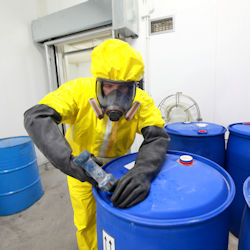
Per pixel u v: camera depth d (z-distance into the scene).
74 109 0.68
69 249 1.08
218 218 0.41
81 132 0.76
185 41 1.72
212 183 0.49
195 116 1.79
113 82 0.58
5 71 1.88
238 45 1.55
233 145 1.05
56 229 1.25
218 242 0.43
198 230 0.39
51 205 1.52
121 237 0.42
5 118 1.90
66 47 2.55
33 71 2.16
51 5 2.25
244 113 1.62
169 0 1.73
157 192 0.46
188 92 1.79
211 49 1.64
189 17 1.68
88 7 1.68
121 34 1.80
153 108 0.75
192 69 1.74
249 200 0.44
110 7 1.57
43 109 0.58
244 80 1.57
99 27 1.77
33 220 1.35
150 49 1.88
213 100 1.71
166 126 1.27
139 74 0.59
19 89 2.02
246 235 0.47
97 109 0.66
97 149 0.80
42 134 0.53
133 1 1.71
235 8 1.51
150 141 0.66
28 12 2.07
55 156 0.51
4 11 1.84
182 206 0.41
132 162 0.68
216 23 1.59
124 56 0.55
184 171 0.57
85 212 0.87
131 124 0.76
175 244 0.38
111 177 0.48
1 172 1.35
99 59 0.56
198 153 1.03
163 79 1.87
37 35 2.06
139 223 0.38
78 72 4.44
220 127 1.19
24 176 1.46
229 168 1.10
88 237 0.93
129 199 0.42
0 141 1.52
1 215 1.41
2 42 1.84
